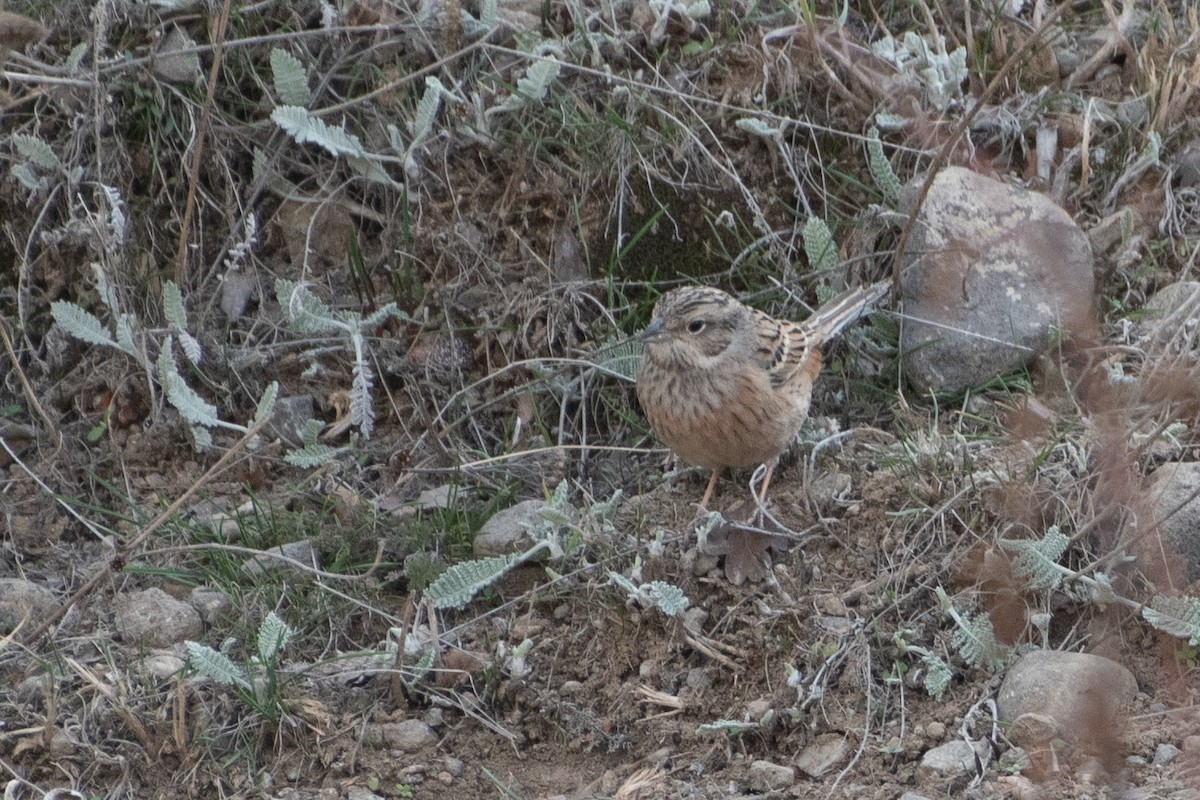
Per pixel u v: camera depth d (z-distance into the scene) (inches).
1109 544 350.0
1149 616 327.9
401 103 456.8
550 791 334.6
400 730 346.9
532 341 439.2
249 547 401.1
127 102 459.2
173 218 457.4
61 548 416.8
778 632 351.6
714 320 372.8
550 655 364.2
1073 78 465.4
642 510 395.2
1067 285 395.5
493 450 435.5
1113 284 432.8
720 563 368.2
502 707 354.6
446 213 453.1
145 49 458.0
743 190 443.2
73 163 452.4
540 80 443.5
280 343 447.8
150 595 381.1
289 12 467.5
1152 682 328.2
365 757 343.0
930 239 422.6
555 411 436.8
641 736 345.1
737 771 329.7
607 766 341.4
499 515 397.4
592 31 464.4
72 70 451.5
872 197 446.0
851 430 410.3
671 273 447.2
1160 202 446.3
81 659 367.9
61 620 377.7
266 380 448.8
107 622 380.2
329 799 330.6
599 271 444.8
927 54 451.5
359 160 449.7
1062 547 340.2
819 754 328.2
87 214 445.1
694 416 378.0
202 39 464.4
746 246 445.1
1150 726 313.9
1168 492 351.9
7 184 456.4
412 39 460.4
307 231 458.3
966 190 425.4
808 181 449.1
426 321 447.2
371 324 436.1
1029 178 451.8
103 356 450.3
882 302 431.8
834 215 447.2
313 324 430.3
